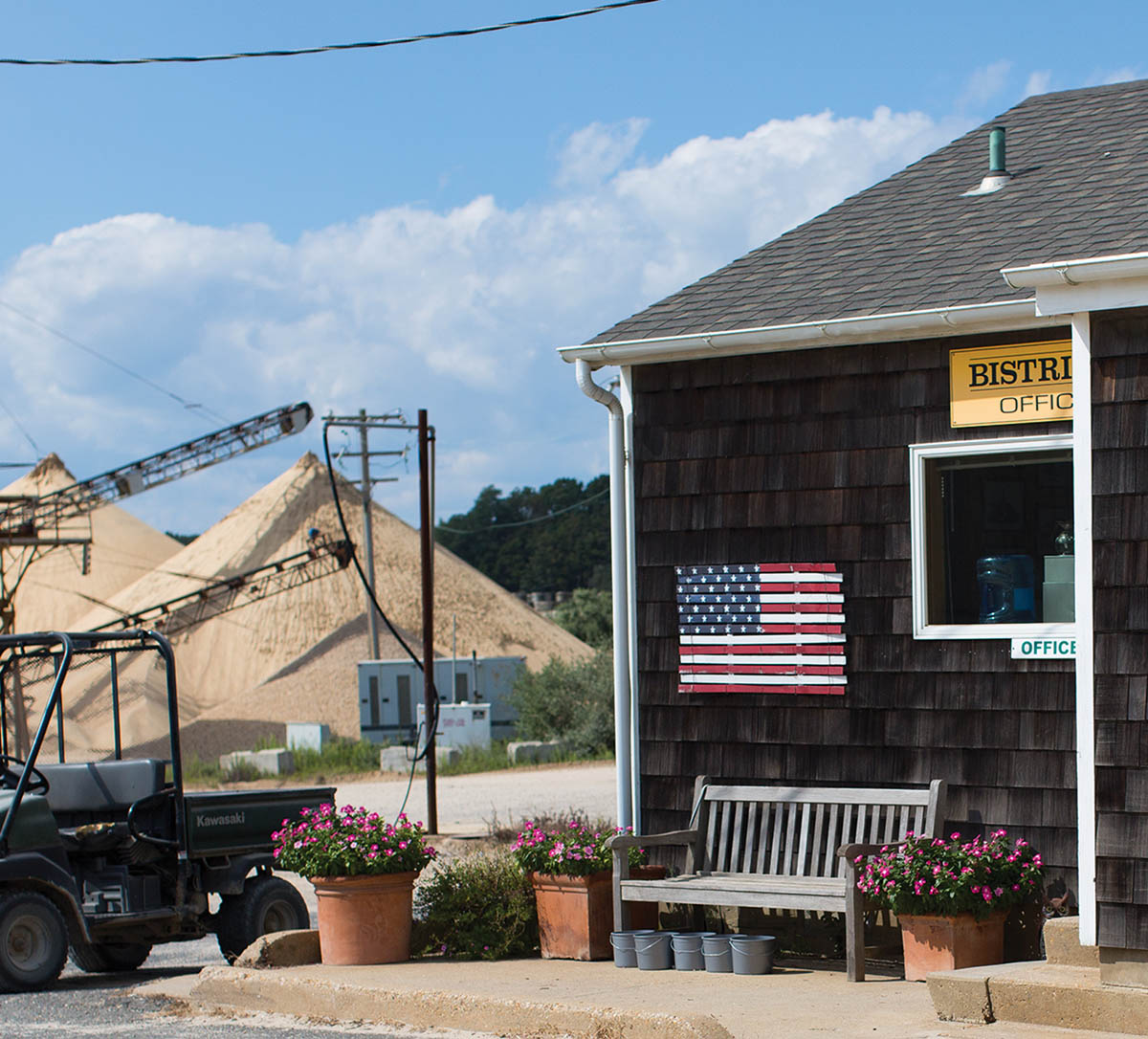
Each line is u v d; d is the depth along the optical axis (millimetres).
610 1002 7770
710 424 10359
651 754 10477
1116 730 7387
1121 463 7461
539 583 126938
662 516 10516
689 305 10719
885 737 9578
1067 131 12289
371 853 9508
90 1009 9094
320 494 69250
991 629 9258
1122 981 7223
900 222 11273
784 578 10016
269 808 11367
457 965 9469
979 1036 6867
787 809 9852
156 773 10969
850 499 9828
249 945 10047
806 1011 7566
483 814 24031
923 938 8461
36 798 10383
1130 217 9461
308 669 52969
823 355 9961
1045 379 9180
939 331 9383
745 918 9992
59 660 11422
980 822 9172
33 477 74375
